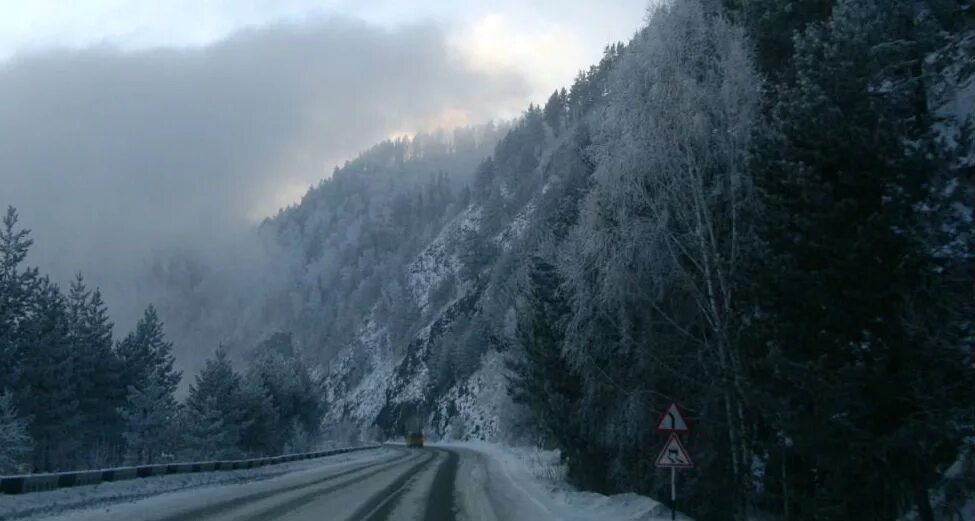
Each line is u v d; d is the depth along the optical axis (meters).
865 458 11.17
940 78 13.59
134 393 48.66
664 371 18.64
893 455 11.16
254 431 60.16
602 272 18.77
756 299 12.85
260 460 39.97
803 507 13.29
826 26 13.59
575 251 20.39
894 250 11.05
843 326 11.57
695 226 18.05
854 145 11.27
